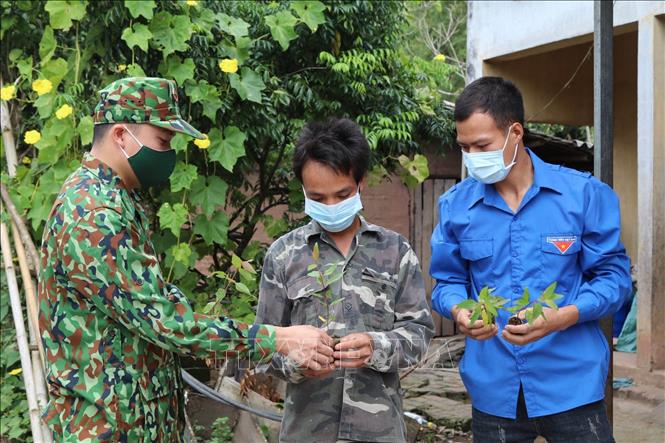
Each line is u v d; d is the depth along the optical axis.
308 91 4.47
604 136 3.44
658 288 5.31
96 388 1.95
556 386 2.36
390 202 8.39
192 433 3.32
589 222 2.36
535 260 2.37
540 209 2.39
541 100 7.39
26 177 4.14
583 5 5.66
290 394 2.31
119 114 2.01
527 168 2.44
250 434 3.46
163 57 4.05
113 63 4.25
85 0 4.04
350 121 2.26
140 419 2.00
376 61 4.72
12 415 4.07
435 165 8.47
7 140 4.43
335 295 2.28
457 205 2.53
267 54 4.52
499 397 2.42
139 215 2.08
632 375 5.45
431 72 8.59
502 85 2.37
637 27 5.53
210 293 4.18
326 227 2.27
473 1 6.92
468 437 4.50
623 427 4.64
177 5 4.07
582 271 2.41
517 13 6.35
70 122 3.97
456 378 5.46
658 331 5.33
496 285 2.43
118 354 1.97
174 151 2.14
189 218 4.25
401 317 2.32
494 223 2.44
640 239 5.33
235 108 4.23
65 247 1.90
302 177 2.23
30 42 4.66
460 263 2.55
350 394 2.24
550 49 6.25
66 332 1.95
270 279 2.34
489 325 2.22
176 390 2.20
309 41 4.61
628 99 7.91
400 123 4.76
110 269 1.89
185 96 4.05
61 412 1.99
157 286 1.95
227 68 3.93
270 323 2.34
